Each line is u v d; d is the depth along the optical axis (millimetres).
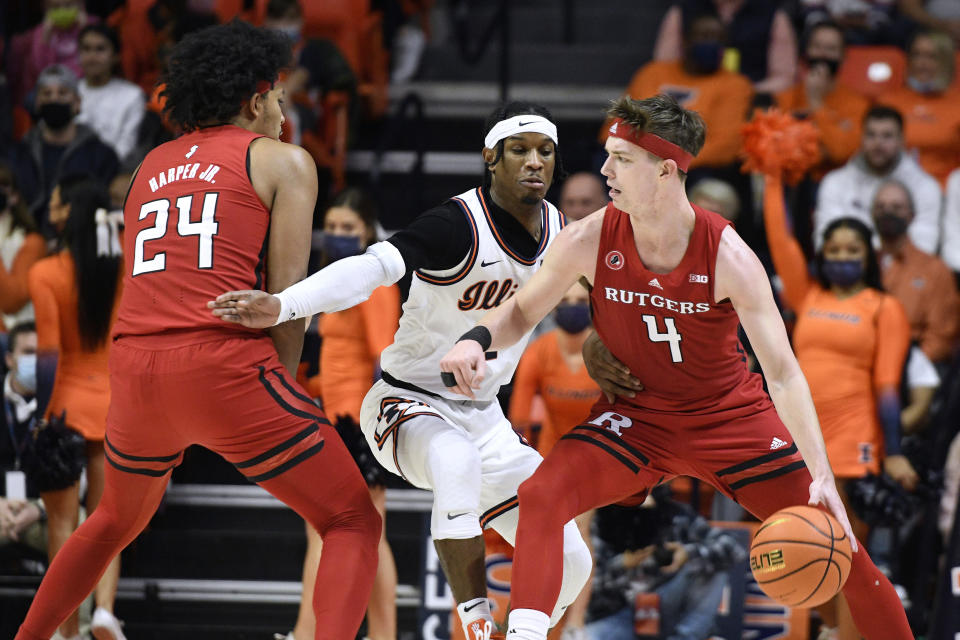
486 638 9039
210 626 15250
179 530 16297
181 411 8625
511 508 10078
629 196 8680
